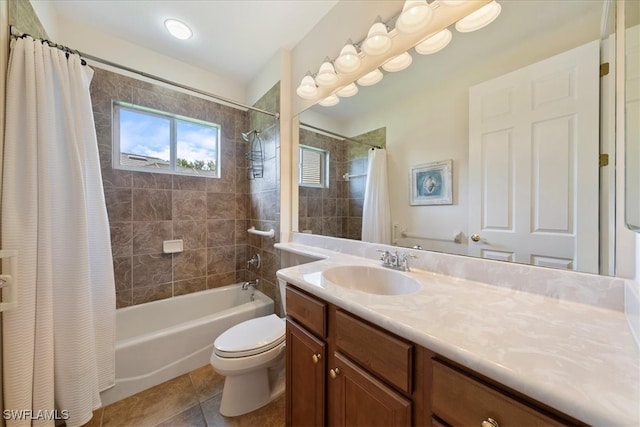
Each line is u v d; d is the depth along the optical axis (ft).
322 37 5.60
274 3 5.15
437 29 3.59
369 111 4.72
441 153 3.69
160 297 6.88
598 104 2.41
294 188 6.61
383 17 4.29
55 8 5.21
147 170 6.70
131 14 5.43
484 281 3.10
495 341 1.76
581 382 1.33
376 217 4.64
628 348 1.66
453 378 1.79
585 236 2.48
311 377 3.15
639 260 2.03
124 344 4.77
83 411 3.94
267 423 4.16
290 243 6.49
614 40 2.30
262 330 4.67
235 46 6.56
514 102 2.96
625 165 1.90
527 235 2.86
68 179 3.98
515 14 2.94
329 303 2.96
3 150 3.38
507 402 1.53
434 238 3.78
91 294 4.27
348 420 2.65
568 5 2.57
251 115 8.21
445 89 3.62
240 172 8.44
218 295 7.63
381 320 2.19
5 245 3.31
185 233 7.31
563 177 2.62
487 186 3.21
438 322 2.06
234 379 4.35
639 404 1.17
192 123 7.59
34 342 3.50
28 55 3.63
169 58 6.95
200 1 5.08
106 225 4.57
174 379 5.24
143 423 4.15
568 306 2.38
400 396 2.15
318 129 5.87
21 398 3.33
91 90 5.83
